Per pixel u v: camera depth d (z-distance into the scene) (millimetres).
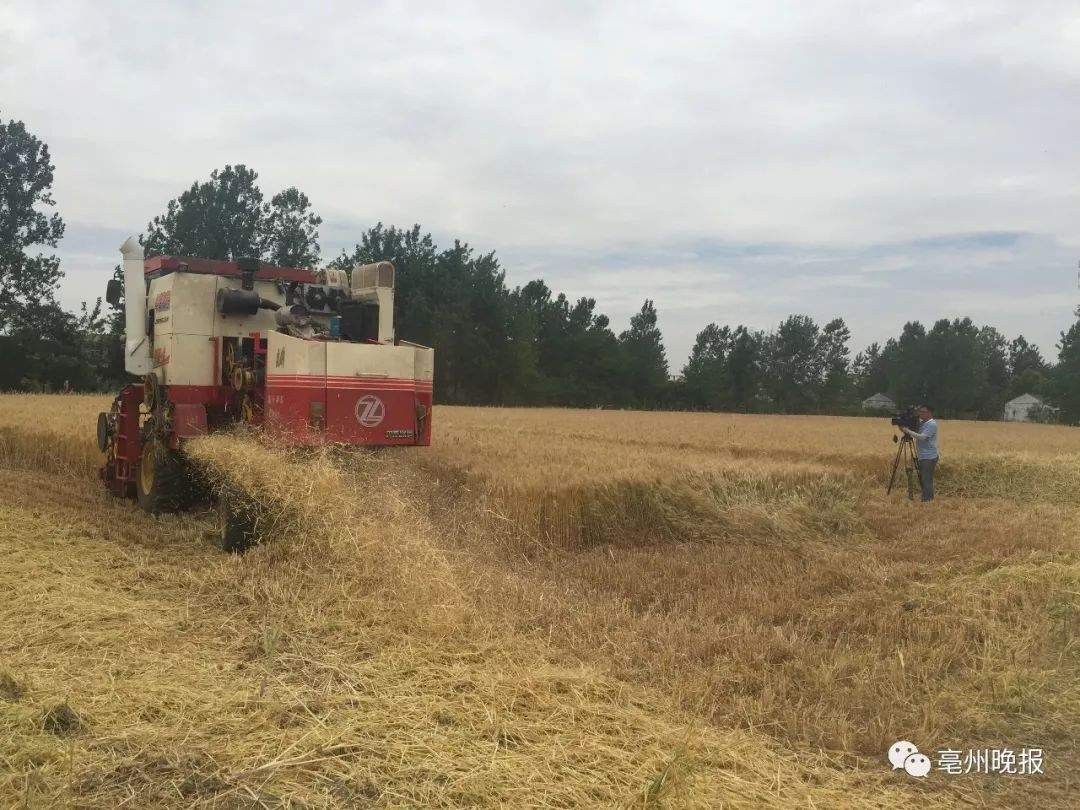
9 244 52094
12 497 10422
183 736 4090
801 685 5195
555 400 72625
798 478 12102
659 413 47250
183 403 9438
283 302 9922
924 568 8305
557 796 3691
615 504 10156
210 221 62469
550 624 6211
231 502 7758
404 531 7375
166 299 9648
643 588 7527
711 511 10641
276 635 5574
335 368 8328
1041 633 6191
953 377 86875
